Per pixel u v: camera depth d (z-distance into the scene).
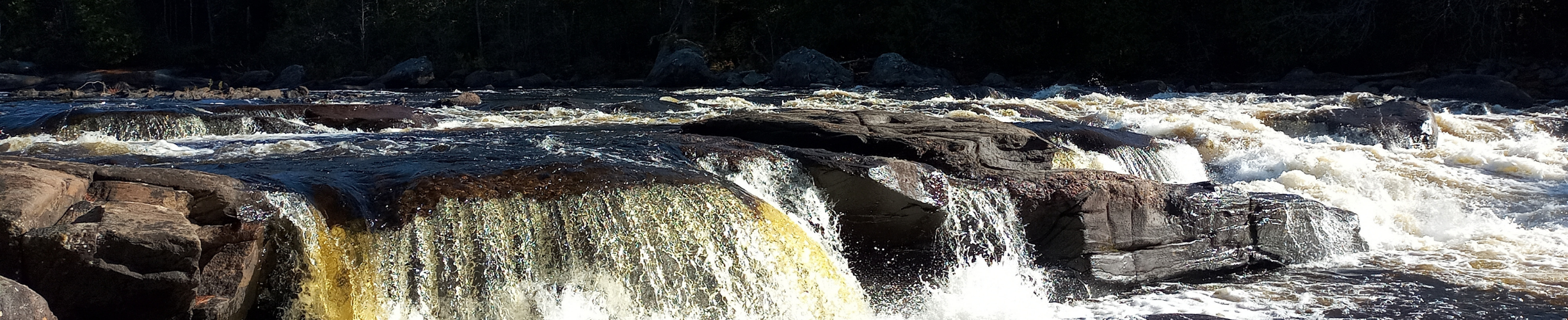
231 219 5.46
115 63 41.84
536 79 35.28
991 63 36.66
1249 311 6.92
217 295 5.08
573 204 6.29
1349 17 30.84
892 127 9.48
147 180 5.57
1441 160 13.46
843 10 37.47
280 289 5.52
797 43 38.12
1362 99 20.19
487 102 17.77
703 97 23.30
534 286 5.99
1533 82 27.53
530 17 41.19
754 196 6.95
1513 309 6.94
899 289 7.28
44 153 8.48
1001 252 7.55
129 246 4.69
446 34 40.50
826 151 8.07
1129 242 7.64
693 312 6.19
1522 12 30.77
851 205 7.41
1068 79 33.81
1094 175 7.92
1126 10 33.59
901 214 7.32
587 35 40.53
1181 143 12.72
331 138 10.04
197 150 8.87
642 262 6.20
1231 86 30.05
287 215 5.60
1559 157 13.23
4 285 4.04
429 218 5.98
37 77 37.97
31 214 4.68
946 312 6.99
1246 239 8.18
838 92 23.83
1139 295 7.38
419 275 5.77
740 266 6.38
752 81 33.00
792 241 6.74
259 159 7.93
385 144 9.22
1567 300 7.13
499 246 6.00
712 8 39.84
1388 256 8.68
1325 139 14.57
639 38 41.03
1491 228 9.80
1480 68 28.98
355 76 37.84
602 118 14.34
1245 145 13.22
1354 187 11.41
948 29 35.69
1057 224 7.63
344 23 42.44
